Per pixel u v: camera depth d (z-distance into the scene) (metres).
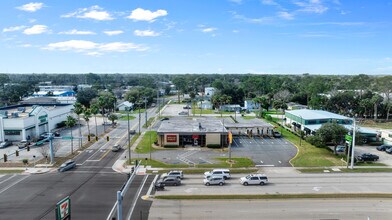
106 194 50.00
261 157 74.12
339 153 77.75
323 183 55.47
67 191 51.47
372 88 185.00
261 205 45.44
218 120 113.62
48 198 48.34
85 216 41.47
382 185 54.41
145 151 80.06
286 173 61.81
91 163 69.00
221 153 78.25
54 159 71.56
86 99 179.50
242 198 48.12
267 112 159.25
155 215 41.88
